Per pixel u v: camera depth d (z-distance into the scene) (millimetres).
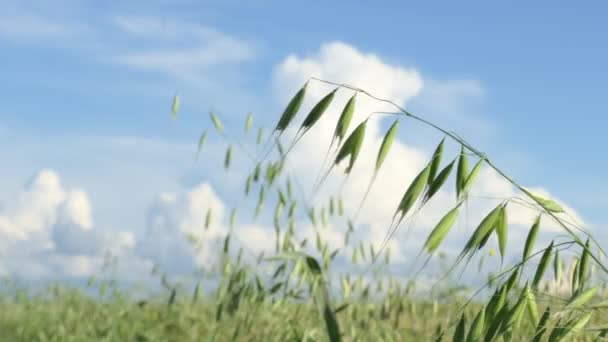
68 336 5754
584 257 1777
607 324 1717
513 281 1739
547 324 1746
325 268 3602
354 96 1886
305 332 3154
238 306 3762
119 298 5992
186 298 5375
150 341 5211
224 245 3891
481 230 1730
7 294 6887
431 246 1749
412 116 1819
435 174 1765
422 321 3891
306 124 1926
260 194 3887
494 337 1752
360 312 3877
